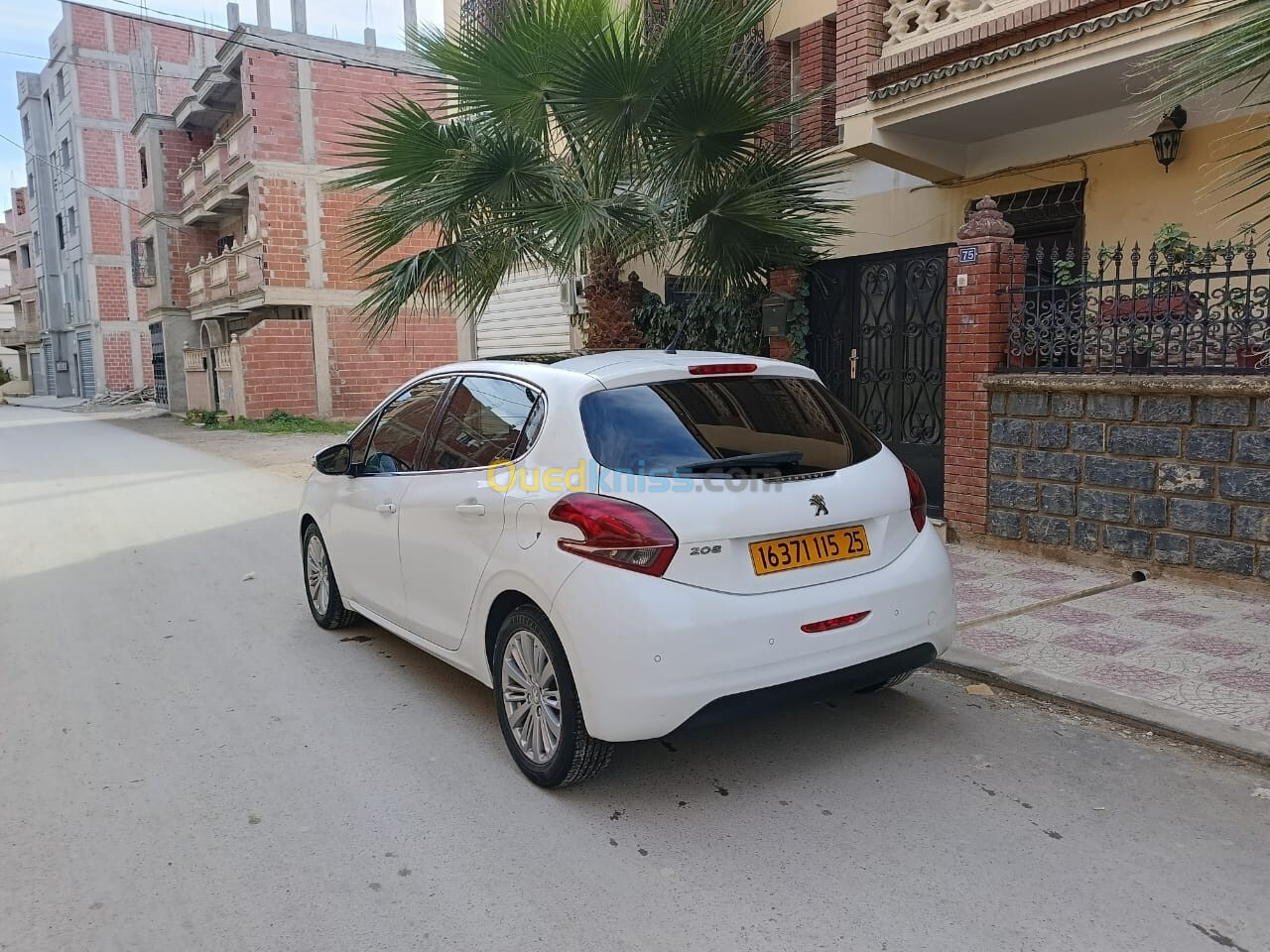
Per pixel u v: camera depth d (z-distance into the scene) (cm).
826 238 863
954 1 779
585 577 331
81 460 1686
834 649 349
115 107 4075
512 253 812
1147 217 791
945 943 263
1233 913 273
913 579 374
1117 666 459
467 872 309
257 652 550
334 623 585
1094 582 605
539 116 774
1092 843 314
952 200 951
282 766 393
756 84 739
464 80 756
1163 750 383
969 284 688
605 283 874
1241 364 557
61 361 4650
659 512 329
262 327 2248
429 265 789
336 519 533
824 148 1021
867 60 852
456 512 405
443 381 473
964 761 380
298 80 2219
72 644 576
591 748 348
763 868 306
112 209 4103
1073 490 644
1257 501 552
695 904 286
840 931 270
